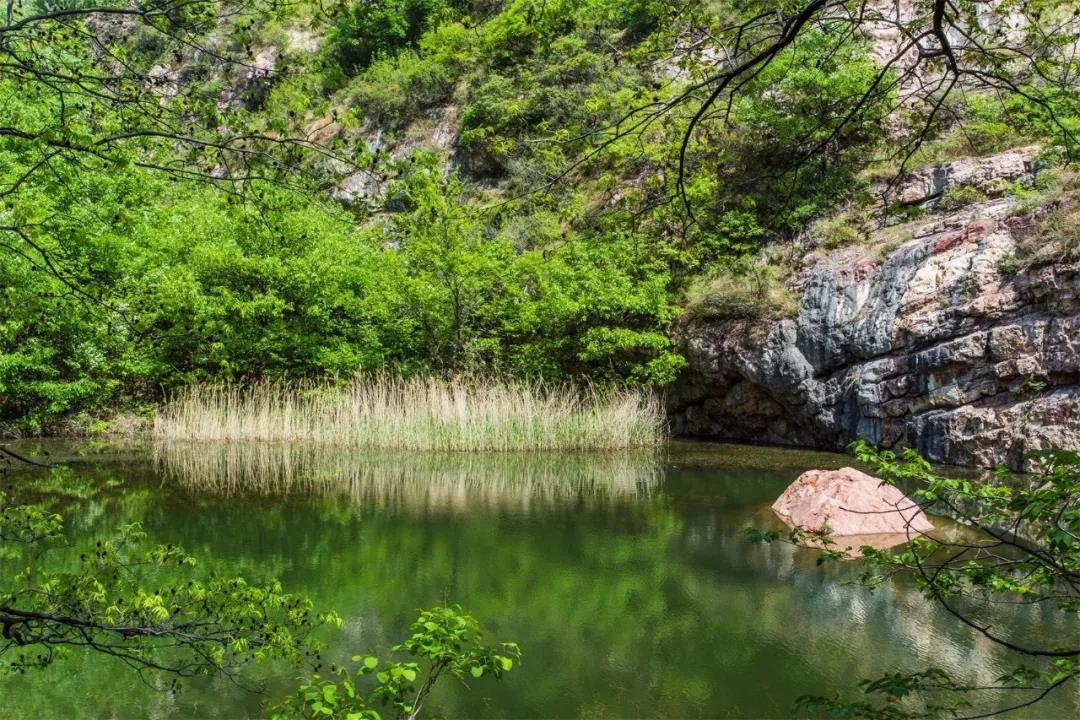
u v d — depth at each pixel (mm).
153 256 20078
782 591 8688
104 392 21156
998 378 15180
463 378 21984
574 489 14344
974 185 17812
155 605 4016
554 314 21203
